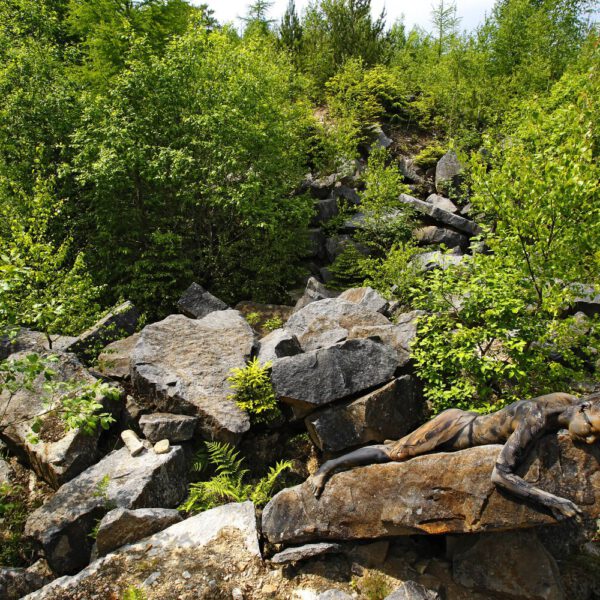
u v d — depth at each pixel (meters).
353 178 14.72
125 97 9.91
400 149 16.62
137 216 10.31
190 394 6.25
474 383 5.96
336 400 6.15
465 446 4.04
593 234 5.42
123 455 5.69
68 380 6.29
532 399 3.77
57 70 11.38
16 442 5.79
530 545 4.07
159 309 10.08
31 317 5.57
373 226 12.23
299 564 4.59
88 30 14.69
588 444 3.49
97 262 10.24
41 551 4.87
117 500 5.05
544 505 3.40
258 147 10.62
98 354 7.55
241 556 4.54
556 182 5.42
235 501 5.51
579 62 12.68
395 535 4.29
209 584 4.28
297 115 13.75
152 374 6.43
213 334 7.35
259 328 8.79
